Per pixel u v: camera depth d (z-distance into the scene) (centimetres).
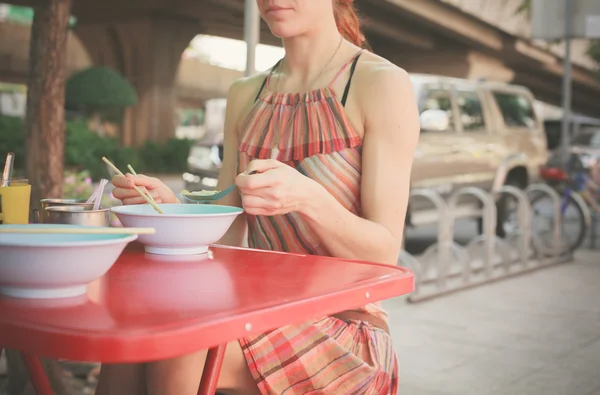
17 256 112
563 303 583
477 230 1048
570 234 867
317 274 144
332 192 188
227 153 221
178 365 147
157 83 2323
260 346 150
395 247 177
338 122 188
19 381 319
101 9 2281
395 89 185
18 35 2534
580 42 2381
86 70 2183
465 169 872
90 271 117
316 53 198
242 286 131
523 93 1008
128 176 187
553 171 855
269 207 150
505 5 2288
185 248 161
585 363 425
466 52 2380
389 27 2155
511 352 444
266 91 208
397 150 184
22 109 2498
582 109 4522
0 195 170
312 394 154
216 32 2419
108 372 160
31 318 104
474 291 623
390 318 521
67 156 1600
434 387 378
